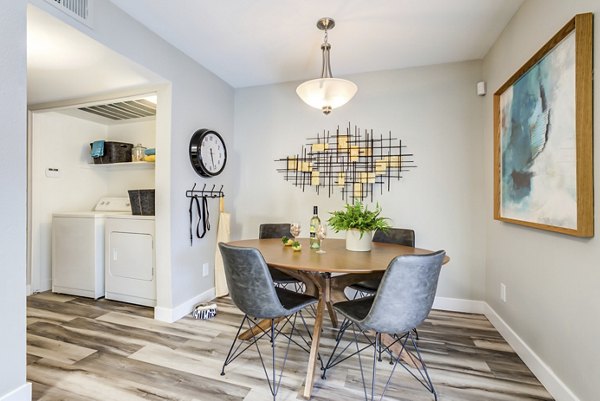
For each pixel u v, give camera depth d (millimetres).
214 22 2043
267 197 3195
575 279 1342
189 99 2570
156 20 2021
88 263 2902
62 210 3242
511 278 2023
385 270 1411
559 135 1427
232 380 1636
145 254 2717
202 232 2787
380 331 1392
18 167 1346
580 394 1309
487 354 1919
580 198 1261
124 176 3625
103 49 1821
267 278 1445
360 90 2887
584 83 1256
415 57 2559
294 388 1574
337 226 1938
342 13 1936
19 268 1351
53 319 2418
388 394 1527
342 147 2941
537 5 1668
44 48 1801
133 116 3338
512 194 1939
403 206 2773
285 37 2236
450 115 2652
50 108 2852
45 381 1605
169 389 1554
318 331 1674
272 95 3189
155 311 2439
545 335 1591
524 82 1774
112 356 1863
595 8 1229
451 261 2652
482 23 2049
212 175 2826
